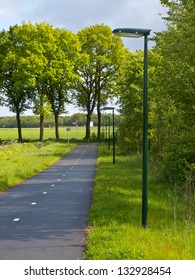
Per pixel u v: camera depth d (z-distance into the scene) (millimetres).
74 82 68375
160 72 20922
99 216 13047
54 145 59062
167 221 12555
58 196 18312
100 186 20391
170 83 18562
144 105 11578
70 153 49625
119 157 40781
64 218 13523
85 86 74938
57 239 10680
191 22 18750
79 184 22531
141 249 8938
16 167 29484
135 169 29125
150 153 28891
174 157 20406
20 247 9922
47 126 166500
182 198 17094
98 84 74438
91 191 19859
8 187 21359
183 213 13328
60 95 71750
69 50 65750
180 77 18078
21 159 36438
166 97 19781
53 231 11641
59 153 46062
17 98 68812
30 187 21359
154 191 19141
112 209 14289
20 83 59469
